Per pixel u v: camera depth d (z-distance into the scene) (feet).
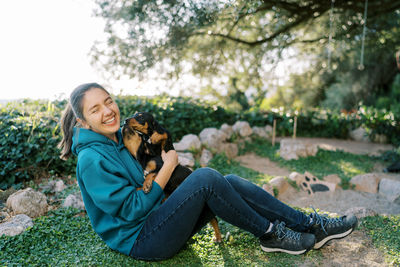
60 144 7.82
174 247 7.31
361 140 27.25
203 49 24.32
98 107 6.91
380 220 10.34
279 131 27.48
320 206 12.75
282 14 23.91
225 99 30.55
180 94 26.11
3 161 12.62
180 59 22.17
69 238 8.96
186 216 6.97
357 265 7.89
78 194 11.66
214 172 7.18
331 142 26.43
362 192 14.55
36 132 13.98
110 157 6.98
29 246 8.44
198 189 6.93
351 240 9.16
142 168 7.59
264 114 27.20
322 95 43.96
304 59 38.01
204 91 29.43
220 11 18.61
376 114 27.32
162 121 19.27
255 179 14.76
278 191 13.61
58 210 10.55
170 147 8.04
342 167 18.28
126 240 7.38
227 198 7.16
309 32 29.01
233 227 9.76
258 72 27.30
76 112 7.00
